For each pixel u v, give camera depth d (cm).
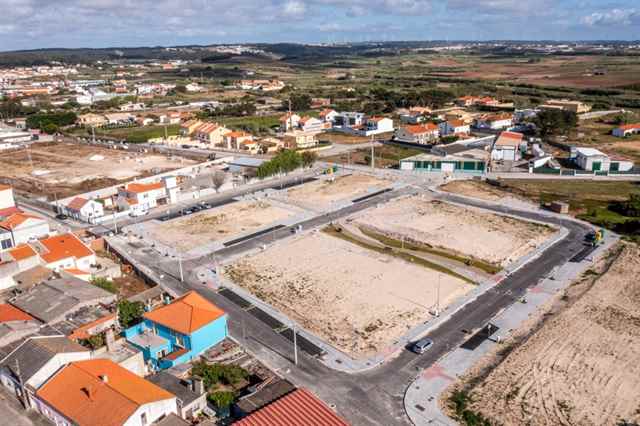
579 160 14925
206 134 19988
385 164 15988
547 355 6147
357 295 7794
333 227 10669
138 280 8550
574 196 12300
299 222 11050
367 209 11781
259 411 4697
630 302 7331
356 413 5250
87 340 6222
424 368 5988
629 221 10088
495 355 6206
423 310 7306
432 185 13575
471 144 17350
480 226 10531
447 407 5322
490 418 5131
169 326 6241
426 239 9906
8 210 11081
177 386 5309
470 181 13888
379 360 6169
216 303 7612
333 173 15088
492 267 8631
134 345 6219
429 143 18538
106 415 4541
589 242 9494
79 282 7619
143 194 12038
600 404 5297
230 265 8938
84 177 15325
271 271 8675
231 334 6756
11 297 7606
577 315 7019
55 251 8644
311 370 5991
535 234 10000
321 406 4775
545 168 14588
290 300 7675
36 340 5625
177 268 8838
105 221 11369
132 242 10050
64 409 4709
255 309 7425
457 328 6825
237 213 11750
